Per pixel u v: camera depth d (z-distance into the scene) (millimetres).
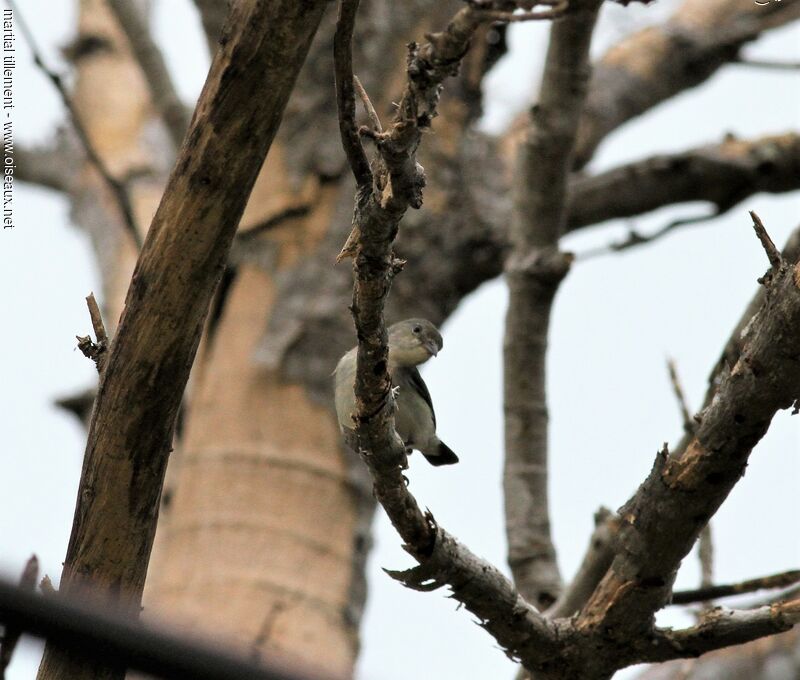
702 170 19406
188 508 17375
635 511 9023
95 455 8602
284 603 16484
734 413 8484
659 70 23203
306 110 19000
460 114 19234
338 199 18875
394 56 18781
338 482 17641
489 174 19250
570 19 13375
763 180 19516
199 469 17625
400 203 7312
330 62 18984
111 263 23031
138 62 21016
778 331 8227
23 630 4949
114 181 17625
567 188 13938
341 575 17125
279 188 18906
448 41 6750
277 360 18016
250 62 8078
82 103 26094
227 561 16781
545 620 9258
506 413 13680
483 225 18688
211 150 8219
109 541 8617
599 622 9195
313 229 18734
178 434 18375
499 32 19266
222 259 8438
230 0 8180
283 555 16891
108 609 5051
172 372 8484
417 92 6957
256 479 17406
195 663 4910
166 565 17078
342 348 18172
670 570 9031
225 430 17766
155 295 8391
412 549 8852
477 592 9008
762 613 9125
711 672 15617
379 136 7086
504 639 9258
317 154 18922
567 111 13719
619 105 22688
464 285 18703
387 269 7703
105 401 8570
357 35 18766
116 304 22094
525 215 14047
